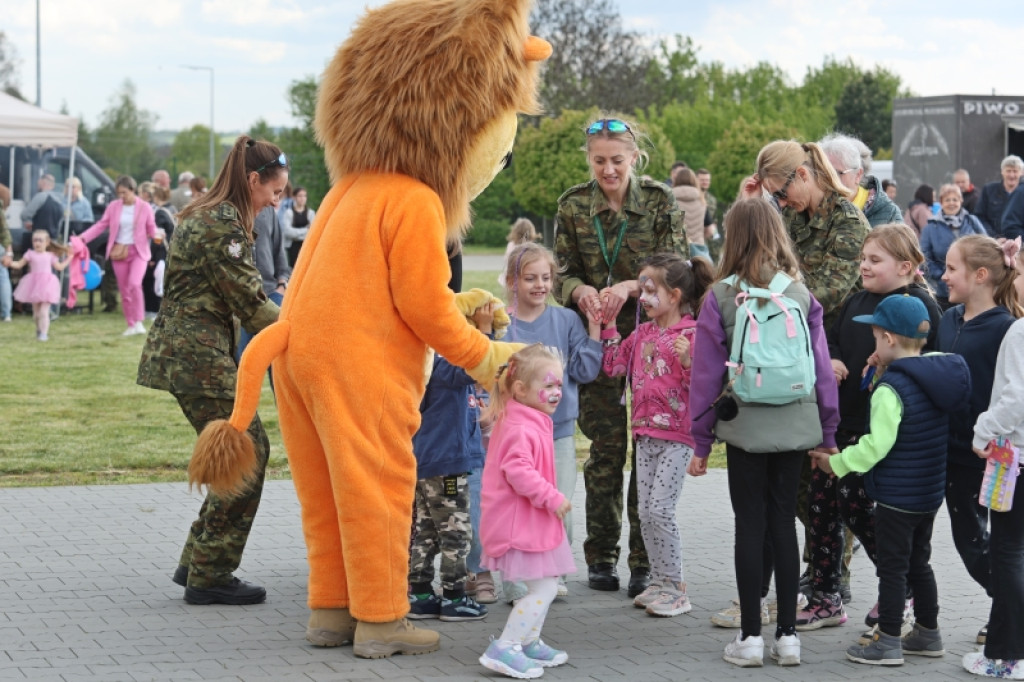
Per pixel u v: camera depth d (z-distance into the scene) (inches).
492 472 194.5
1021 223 550.0
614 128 233.0
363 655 193.9
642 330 227.5
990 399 192.9
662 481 222.1
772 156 222.2
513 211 1916.8
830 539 216.5
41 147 745.6
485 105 189.5
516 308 230.7
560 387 195.9
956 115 855.7
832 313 224.4
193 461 190.1
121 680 181.0
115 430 405.1
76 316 751.1
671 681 187.5
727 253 198.7
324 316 187.5
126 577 238.8
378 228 187.6
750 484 196.1
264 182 222.5
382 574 192.4
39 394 472.7
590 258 241.9
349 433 187.5
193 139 3267.7
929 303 210.2
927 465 192.4
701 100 2028.8
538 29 2143.2
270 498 312.0
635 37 2207.2
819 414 197.3
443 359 214.4
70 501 302.7
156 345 218.8
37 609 217.2
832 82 3339.1
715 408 194.7
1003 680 189.8
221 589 222.7
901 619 195.8
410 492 195.0
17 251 752.3
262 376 190.2
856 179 242.5
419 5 191.0
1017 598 189.0
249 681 181.9
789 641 195.6
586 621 220.8
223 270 213.9
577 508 306.0
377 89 189.5
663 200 241.3
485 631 213.2
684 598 226.4
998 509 186.1
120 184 653.9
